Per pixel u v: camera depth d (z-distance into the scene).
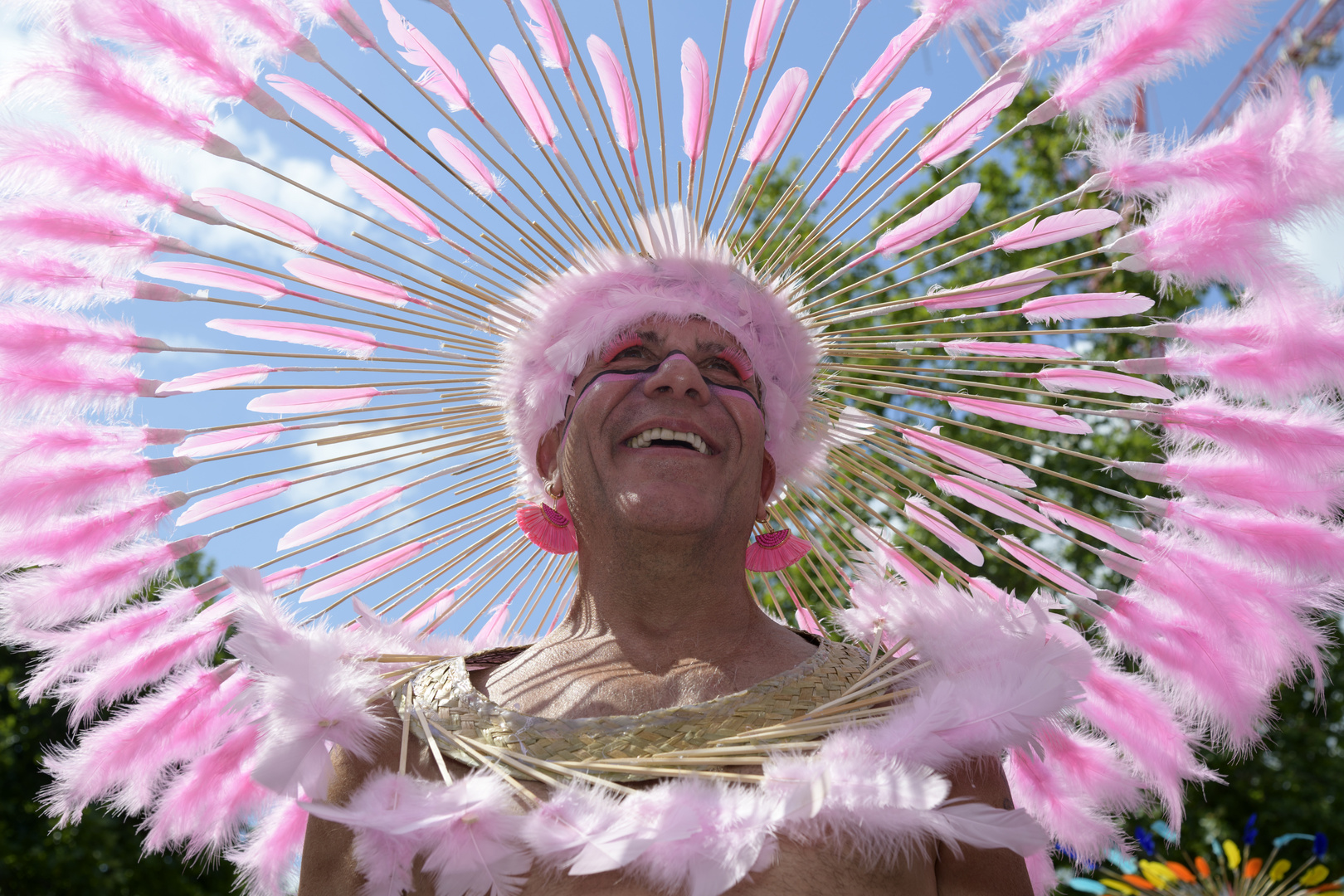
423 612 2.95
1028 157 10.27
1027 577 8.41
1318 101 1.79
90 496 2.24
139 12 1.95
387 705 2.08
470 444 2.69
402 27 2.42
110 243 2.15
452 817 1.64
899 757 1.73
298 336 2.60
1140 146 2.05
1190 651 2.46
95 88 1.96
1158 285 2.09
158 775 2.54
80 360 2.21
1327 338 1.87
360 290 2.49
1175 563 2.43
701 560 2.09
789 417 2.42
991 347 2.52
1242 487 2.27
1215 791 10.95
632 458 2.13
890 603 2.22
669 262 2.34
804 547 2.67
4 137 1.97
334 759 2.06
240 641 1.95
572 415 2.23
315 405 2.63
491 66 2.41
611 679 2.02
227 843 2.74
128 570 2.34
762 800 1.64
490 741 1.91
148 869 11.06
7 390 2.15
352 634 2.29
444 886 1.65
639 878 1.65
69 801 2.41
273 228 2.33
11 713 11.14
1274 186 1.80
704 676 2.00
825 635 2.28
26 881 10.76
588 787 1.78
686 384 2.13
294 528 2.76
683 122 2.40
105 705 2.47
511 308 2.43
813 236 2.46
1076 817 2.77
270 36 2.10
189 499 2.37
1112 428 9.98
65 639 2.37
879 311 2.53
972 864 1.94
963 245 9.66
